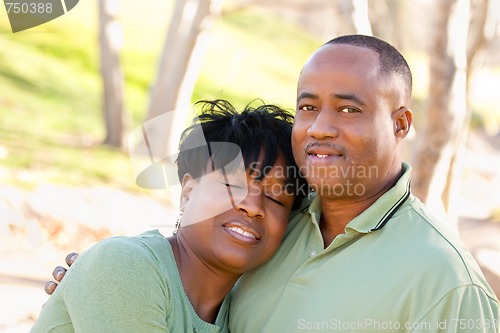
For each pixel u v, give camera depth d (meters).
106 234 8.98
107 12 13.83
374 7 8.20
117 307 2.38
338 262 2.53
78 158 12.13
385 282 2.41
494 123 23.06
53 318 2.48
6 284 7.18
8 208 8.97
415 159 6.76
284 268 2.71
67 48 17.91
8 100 14.22
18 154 11.61
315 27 27.11
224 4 11.98
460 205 15.83
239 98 18.50
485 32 7.46
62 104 15.00
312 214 2.68
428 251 2.39
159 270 2.47
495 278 9.70
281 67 22.55
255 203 2.63
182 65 11.77
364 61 2.52
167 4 24.05
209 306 2.70
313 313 2.50
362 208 2.60
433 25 6.61
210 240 2.62
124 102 13.94
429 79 6.68
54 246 8.68
